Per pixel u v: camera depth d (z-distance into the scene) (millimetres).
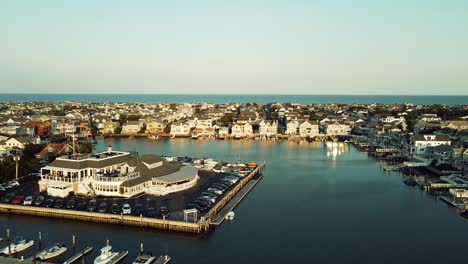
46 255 60125
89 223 75625
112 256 60000
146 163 97688
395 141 168625
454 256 63375
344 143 196625
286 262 60938
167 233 71438
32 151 131125
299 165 138750
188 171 103562
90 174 93000
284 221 79000
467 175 109938
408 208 87938
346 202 92438
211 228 74562
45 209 79188
